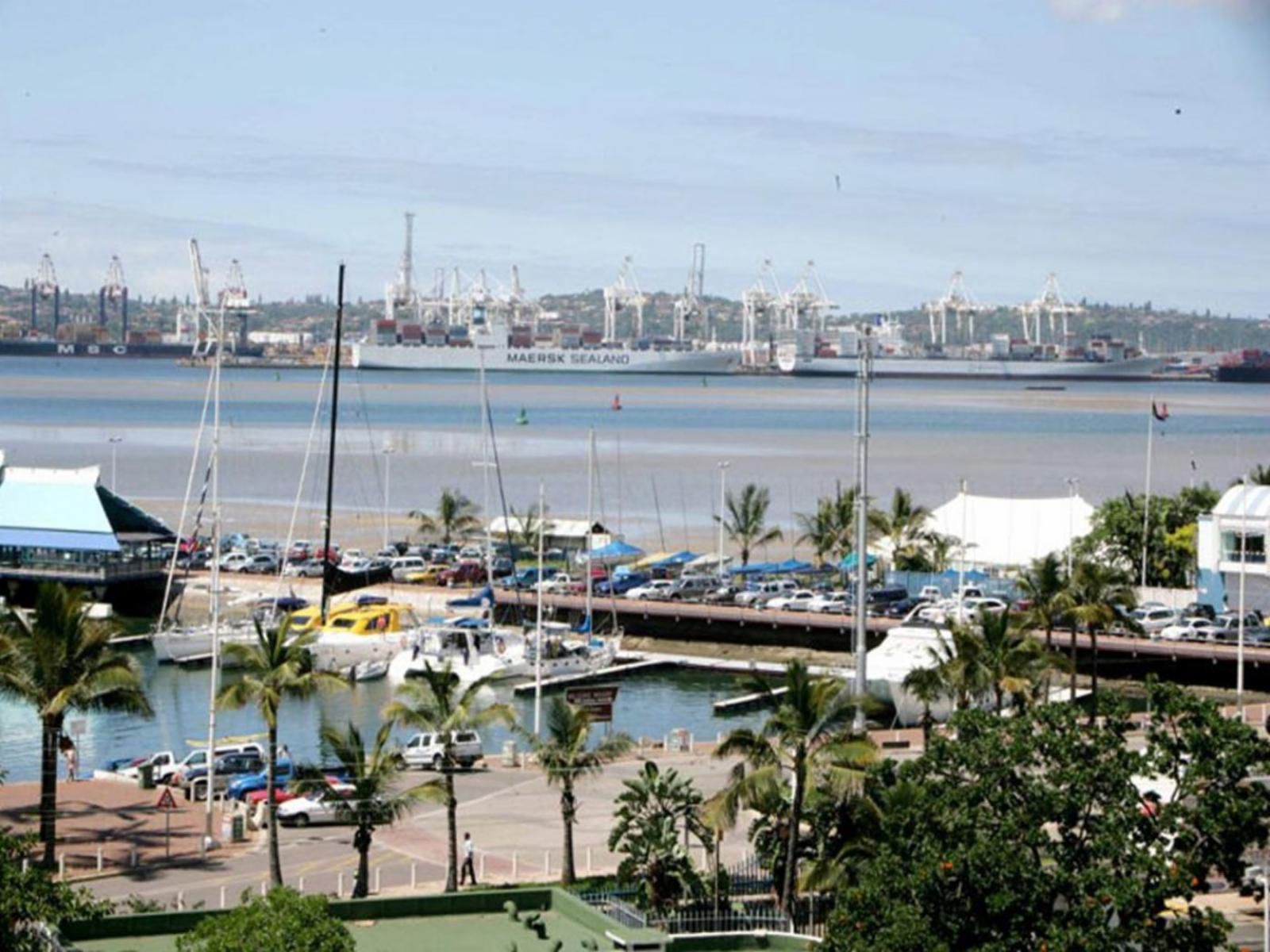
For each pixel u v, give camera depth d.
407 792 73.19
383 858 80.44
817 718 65.44
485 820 87.31
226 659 135.00
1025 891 50.34
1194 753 53.50
